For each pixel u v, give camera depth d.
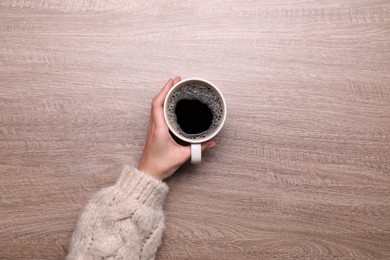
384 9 0.95
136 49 0.93
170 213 0.92
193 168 0.92
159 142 0.84
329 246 0.93
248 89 0.93
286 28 0.95
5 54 0.93
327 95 0.94
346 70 0.95
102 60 0.93
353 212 0.93
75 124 0.92
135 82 0.93
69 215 0.92
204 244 0.92
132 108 0.93
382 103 0.94
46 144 0.92
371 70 0.95
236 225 0.92
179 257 0.91
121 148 0.92
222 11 0.95
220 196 0.92
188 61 0.94
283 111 0.93
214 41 0.94
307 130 0.93
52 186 0.92
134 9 0.94
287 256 0.92
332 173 0.93
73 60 0.93
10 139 0.92
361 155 0.94
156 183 0.82
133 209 0.79
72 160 0.92
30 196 0.91
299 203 0.93
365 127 0.94
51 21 0.94
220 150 0.93
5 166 0.92
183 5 0.94
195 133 0.85
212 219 0.92
